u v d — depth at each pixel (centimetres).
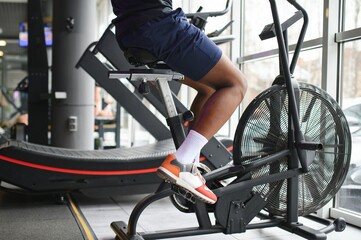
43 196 392
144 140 800
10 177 328
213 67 194
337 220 250
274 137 238
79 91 509
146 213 331
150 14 189
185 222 303
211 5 502
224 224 227
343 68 309
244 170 227
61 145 508
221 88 200
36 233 263
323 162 250
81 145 513
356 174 322
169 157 192
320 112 248
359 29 279
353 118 317
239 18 468
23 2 1096
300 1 374
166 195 217
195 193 195
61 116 507
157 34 188
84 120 514
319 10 343
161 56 194
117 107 668
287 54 234
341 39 297
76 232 266
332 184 253
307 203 249
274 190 242
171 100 211
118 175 344
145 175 347
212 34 254
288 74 229
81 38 507
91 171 340
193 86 230
